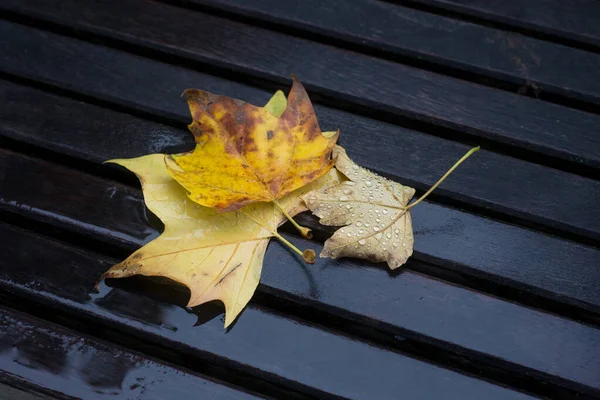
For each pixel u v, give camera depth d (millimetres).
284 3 1275
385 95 1241
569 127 1229
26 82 1251
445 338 1155
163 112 1235
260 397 1142
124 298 1164
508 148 1236
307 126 1173
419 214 1195
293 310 1181
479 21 1278
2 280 1168
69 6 1272
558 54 1260
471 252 1182
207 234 1158
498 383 1148
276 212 1171
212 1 1275
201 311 1161
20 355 1150
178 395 1142
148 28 1266
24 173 1205
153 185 1174
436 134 1242
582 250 1184
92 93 1241
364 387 1143
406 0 1283
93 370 1146
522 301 1190
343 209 1165
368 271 1173
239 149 1162
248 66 1252
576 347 1155
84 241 1201
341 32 1265
